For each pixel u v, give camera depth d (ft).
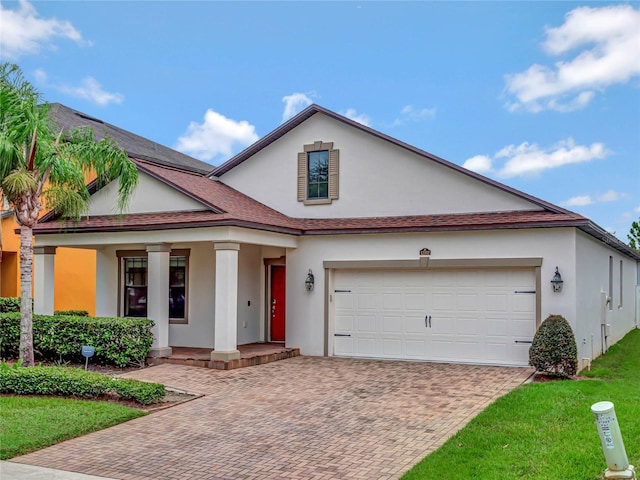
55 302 69.62
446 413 31.04
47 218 52.95
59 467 23.95
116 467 23.95
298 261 52.95
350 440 26.99
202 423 30.25
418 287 49.16
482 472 21.83
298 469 23.49
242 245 55.21
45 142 39.68
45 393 35.04
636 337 71.77
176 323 55.93
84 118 86.84
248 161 59.31
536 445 24.54
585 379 39.19
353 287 51.47
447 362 47.62
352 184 54.65
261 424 29.94
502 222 45.03
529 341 44.98
